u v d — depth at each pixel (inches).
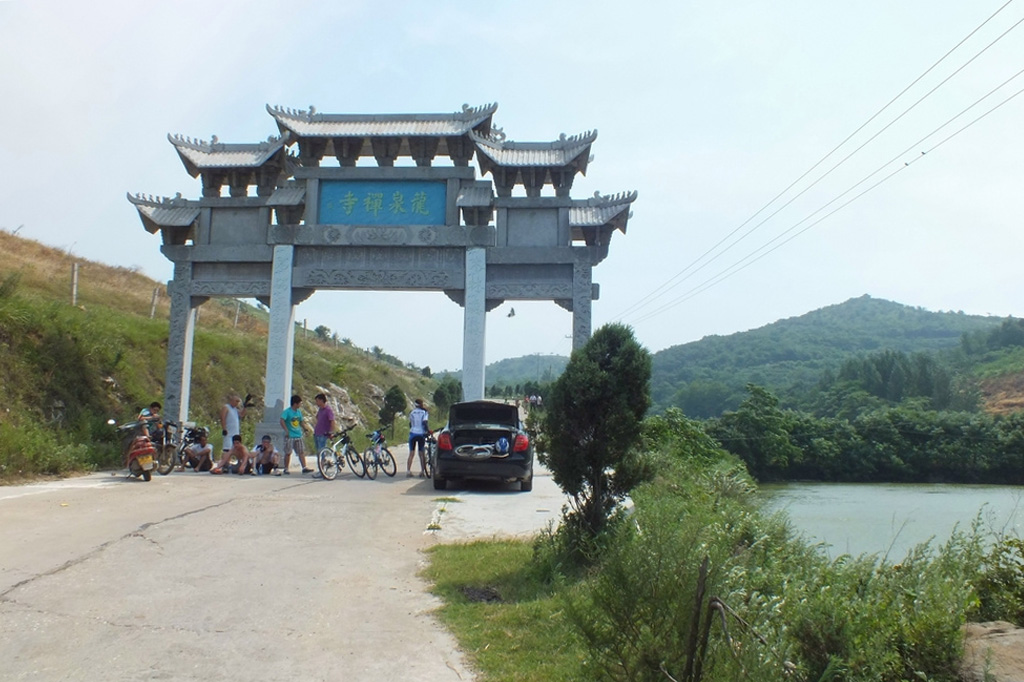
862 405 2689.5
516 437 572.4
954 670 192.7
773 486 1750.7
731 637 170.2
